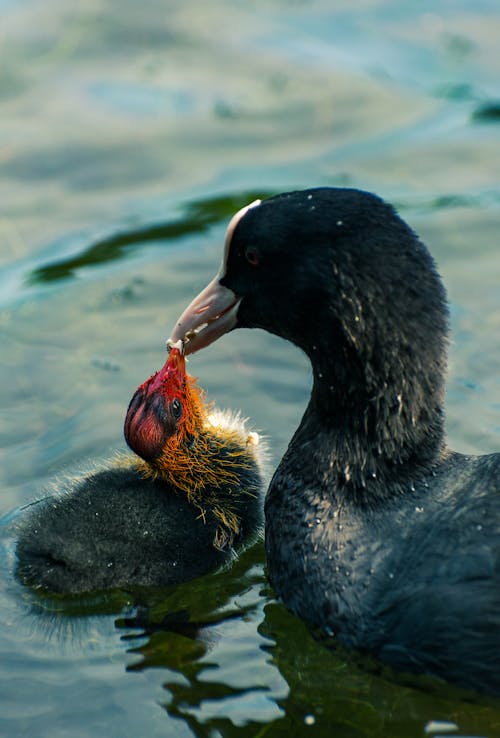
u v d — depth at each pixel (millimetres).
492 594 8727
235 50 20078
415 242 9500
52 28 20719
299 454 10320
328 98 18609
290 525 10102
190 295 14594
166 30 20688
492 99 18359
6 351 13703
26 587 10422
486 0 21375
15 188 16719
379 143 17531
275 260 9773
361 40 20188
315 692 9266
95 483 10844
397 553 9398
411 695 9227
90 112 18406
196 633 9945
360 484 9875
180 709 9055
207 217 16047
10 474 11727
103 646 9797
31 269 15148
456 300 14227
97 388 13016
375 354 9547
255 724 8914
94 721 8922
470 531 9125
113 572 10289
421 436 9867
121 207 16281
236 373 13273
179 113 18344
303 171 16875
